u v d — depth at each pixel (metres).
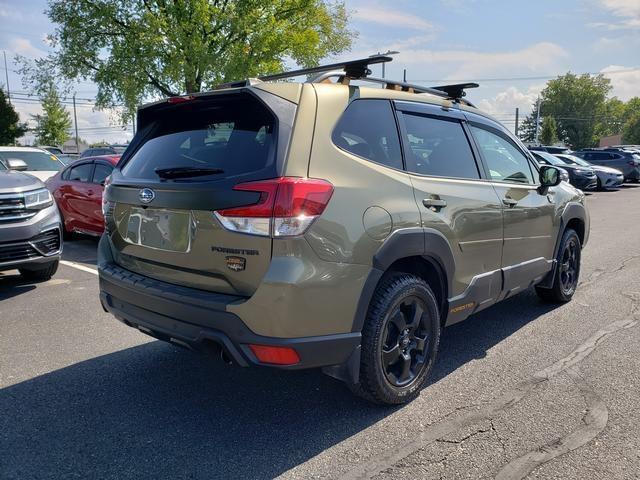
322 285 2.71
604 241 9.27
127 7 19.91
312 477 2.62
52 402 3.40
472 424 3.10
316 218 2.68
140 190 3.16
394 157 3.31
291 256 2.62
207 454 2.82
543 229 4.77
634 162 25.61
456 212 3.55
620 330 4.66
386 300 3.07
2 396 3.48
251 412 3.29
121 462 2.74
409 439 2.96
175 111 3.46
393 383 3.24
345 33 26.78
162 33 19.11
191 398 3.47
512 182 4.45
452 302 3.60
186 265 2.93
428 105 3.75
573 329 4.73
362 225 2.88
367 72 3.27
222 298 2.76
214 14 19.47
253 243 2.64
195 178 2.94
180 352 4.25
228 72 19.72
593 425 3.06
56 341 4.49
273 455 2.81
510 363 4.00
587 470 2.64
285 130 2.77
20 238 5.63
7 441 2.94
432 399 3.43
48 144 56.78
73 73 20.95
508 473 2.63
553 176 4.68
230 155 2.91
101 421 3.17
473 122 4.18
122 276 3.33
